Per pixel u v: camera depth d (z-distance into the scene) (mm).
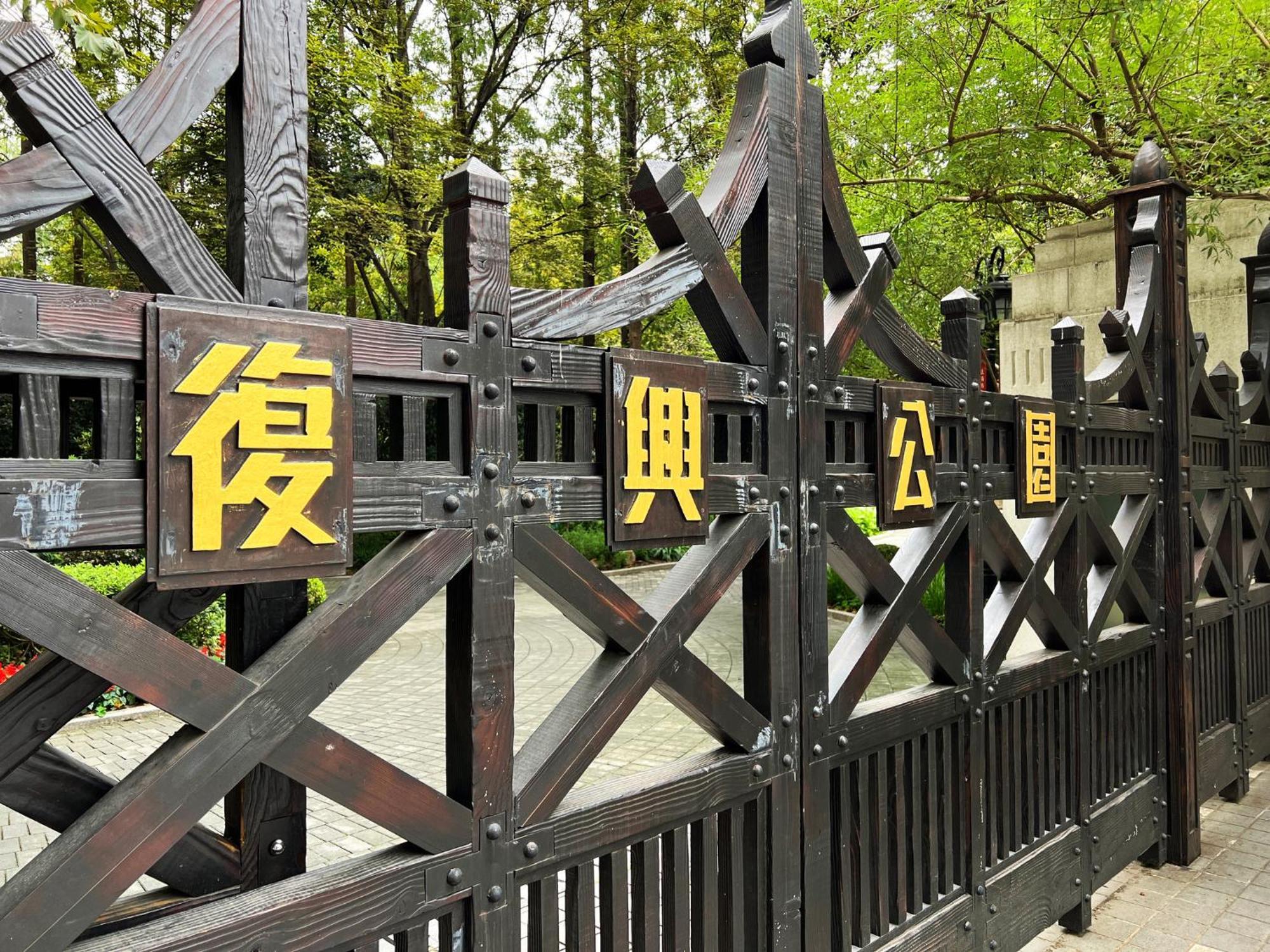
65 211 1024
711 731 1791
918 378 2395
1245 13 5289
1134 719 3350
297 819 1450
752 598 1896
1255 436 4344
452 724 1388
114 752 4828
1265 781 4391
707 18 13469
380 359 1247
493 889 1384
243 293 1172
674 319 15070
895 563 2352
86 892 991
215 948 1099
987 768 2564
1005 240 11570
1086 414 3018
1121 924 2994
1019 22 6117
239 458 1107
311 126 11219
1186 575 3580
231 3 1160
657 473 1611
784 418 1917
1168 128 5805
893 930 2207
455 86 13734
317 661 1176
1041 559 2775
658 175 1656
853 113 7387
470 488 1349
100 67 8672
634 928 1629
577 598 1490
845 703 2047
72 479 991
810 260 2004
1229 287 4902
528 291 1439
